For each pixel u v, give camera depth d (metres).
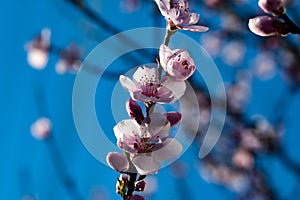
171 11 0.47
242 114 1.07
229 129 1.10
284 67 1.16
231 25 1.07
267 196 0.97
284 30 0.51
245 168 1.09
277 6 0.51
